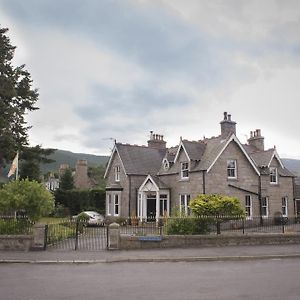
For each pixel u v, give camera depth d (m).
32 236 18.12
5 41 38.06
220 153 32.47
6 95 36.12
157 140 42.97
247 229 28.62
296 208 37.88
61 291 10.32
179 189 34.66
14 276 12.57
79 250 18.17
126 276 12.50
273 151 36.62
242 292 10.03
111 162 40.84
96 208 46.75
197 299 9.34
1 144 35.34
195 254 17.11
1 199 19.53
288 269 13.72
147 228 28.67
